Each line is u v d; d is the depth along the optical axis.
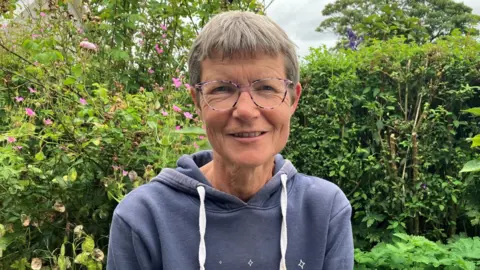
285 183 1.10
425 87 3.12
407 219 3.10
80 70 2.15
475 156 2.99
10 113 2.67
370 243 3.08
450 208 3.05
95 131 2.03
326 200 1.12
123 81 3.14
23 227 2.00
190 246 1.06
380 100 3.32
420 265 2.26
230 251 1.06
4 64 2.99
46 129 2.04
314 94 3.47
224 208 1.08
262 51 0.94
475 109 1.28
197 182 1.08
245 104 0.95
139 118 2.16
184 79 2.93
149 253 1.07
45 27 3.11
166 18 3.53
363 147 3.34
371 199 3.11
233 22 0.96
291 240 1.09
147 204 1.08
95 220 2.01
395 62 3.21
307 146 3.42
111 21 3.21
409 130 3.11
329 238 1.12
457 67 3.05
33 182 1.97
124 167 2.04
